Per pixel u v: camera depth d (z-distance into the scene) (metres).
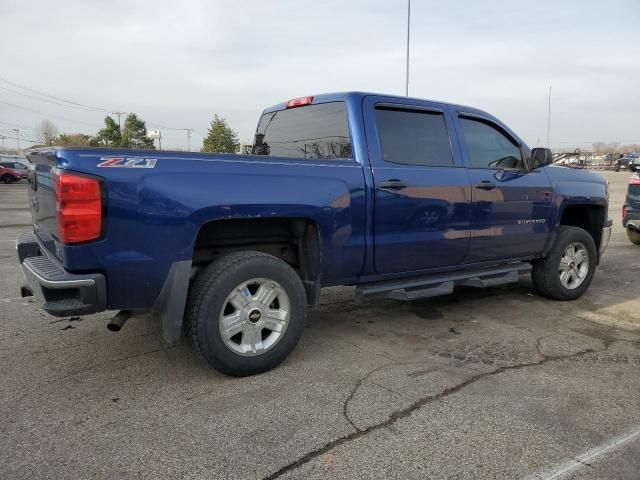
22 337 4.26
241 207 3.31
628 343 4.32
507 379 3.54
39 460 2.53
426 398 3.24
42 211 3.56
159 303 3.20
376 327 4.71
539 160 5.06
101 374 3.55
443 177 4.39
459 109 4.71
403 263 4.27
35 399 3.18
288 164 3.57
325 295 5.91
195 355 3.58
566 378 3.57
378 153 4.07
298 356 3.94
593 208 6.07
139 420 2.93
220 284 3.30
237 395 3.26
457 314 5.16
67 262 2.90
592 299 5.82
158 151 3.11
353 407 3.11
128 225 2.98
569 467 2.52
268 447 2.67
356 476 2.43
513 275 5.16
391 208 4.06
